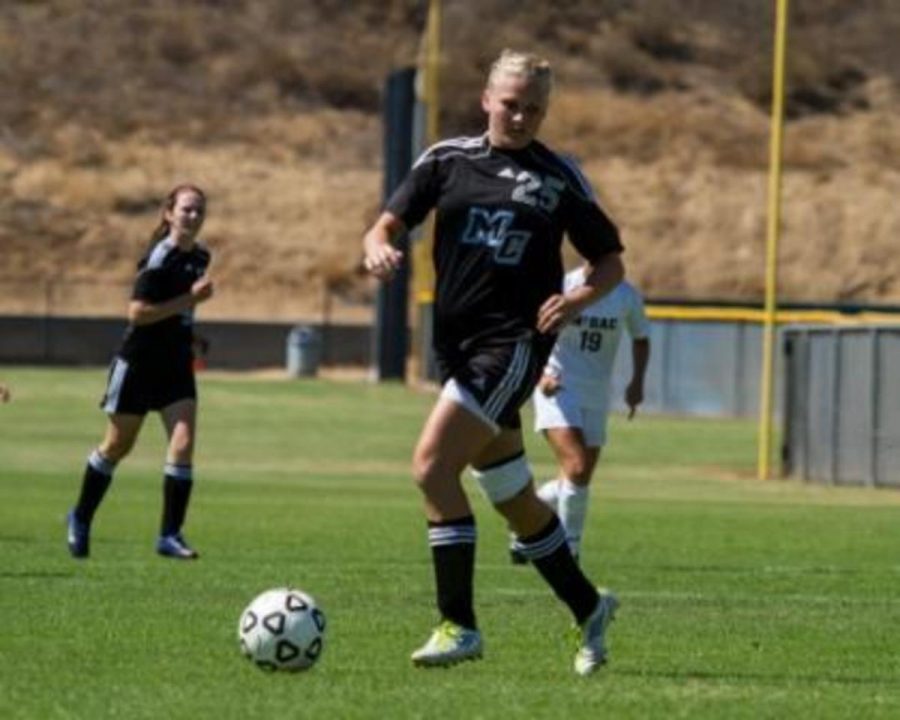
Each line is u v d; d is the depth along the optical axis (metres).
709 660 32.25
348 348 167.12
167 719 25.86
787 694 28.50
